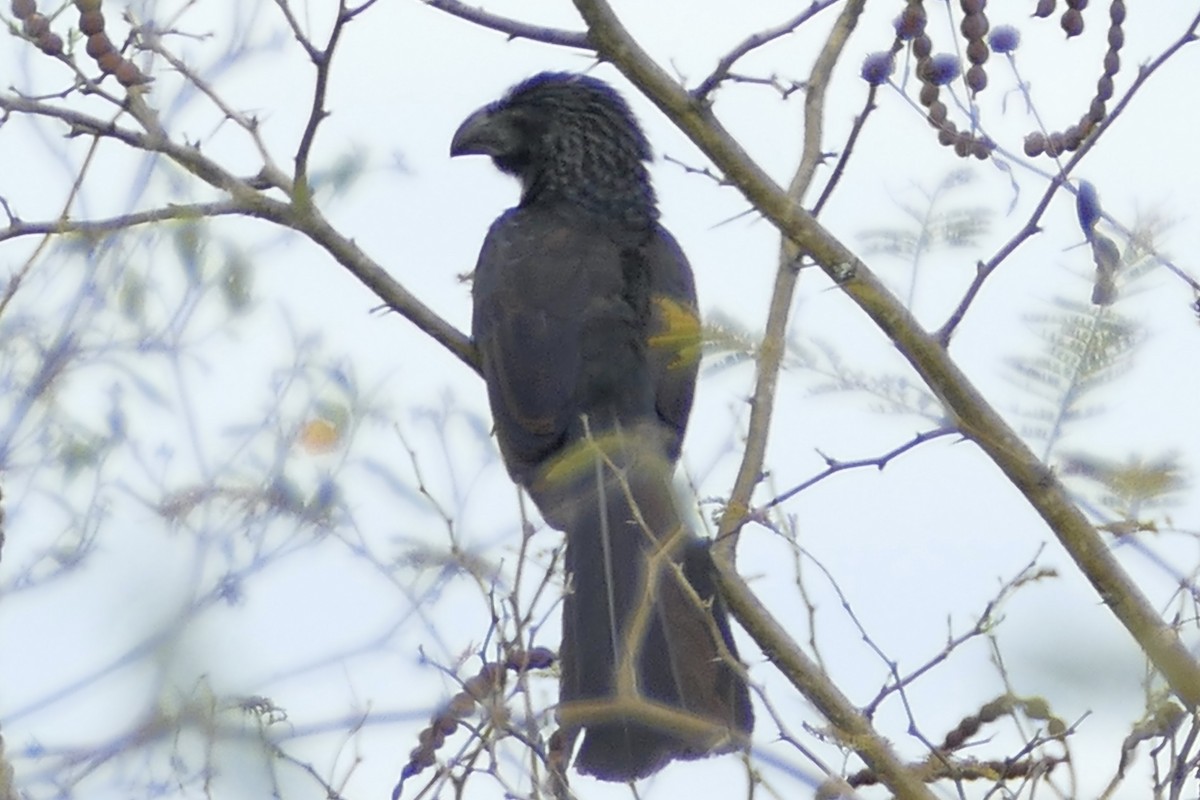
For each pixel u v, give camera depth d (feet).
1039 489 22.24
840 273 22.85
